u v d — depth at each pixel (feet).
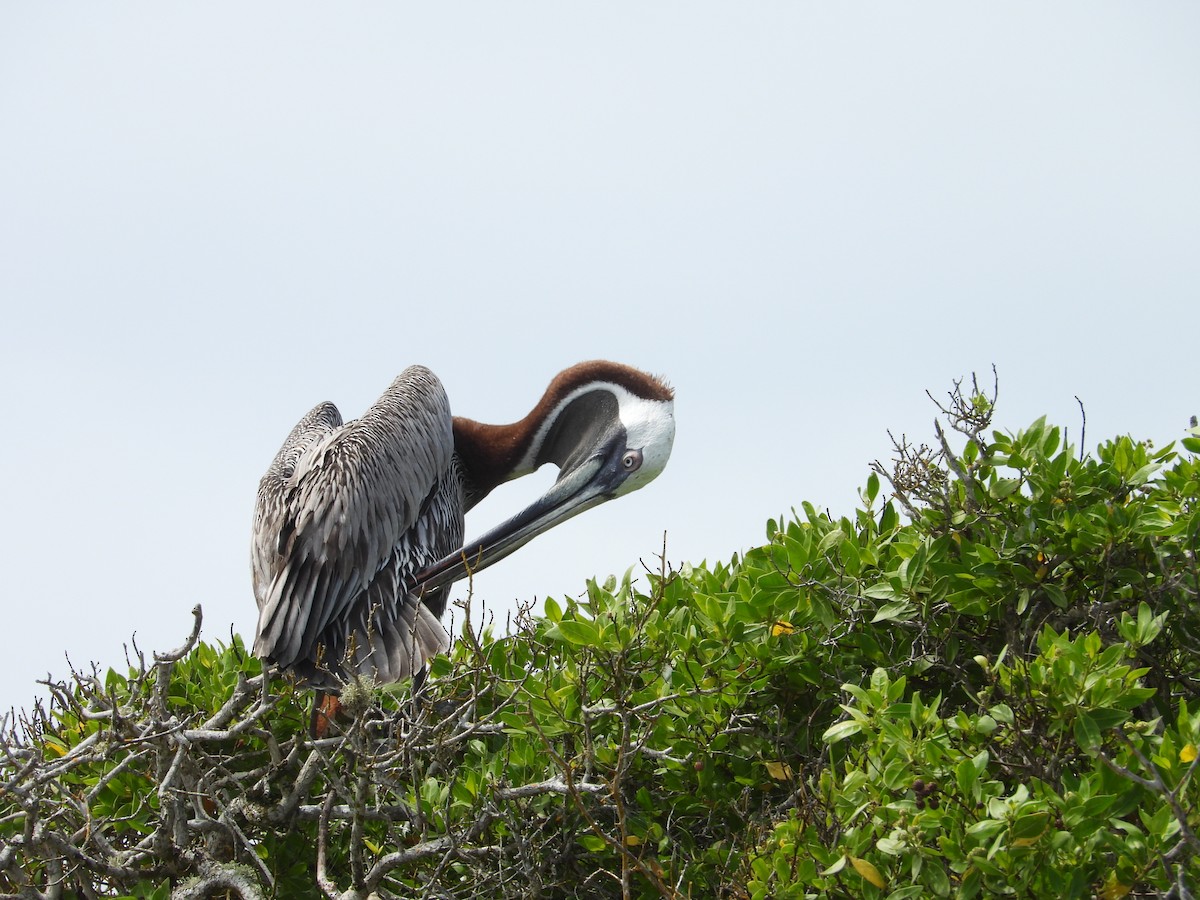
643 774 37.96
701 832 37.35
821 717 37.58
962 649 36.86
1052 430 36.58
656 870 34.60
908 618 35.68
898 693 31.63
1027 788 28.48
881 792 29.09
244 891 36.04
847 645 37.88
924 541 36.04
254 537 56.90
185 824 36.99
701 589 42.16
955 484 36.65
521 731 36.96
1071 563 35.81
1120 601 35.58
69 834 38.96
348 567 52.34
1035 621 35.78
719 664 37.86
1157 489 36.99
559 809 36.60
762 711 37.76
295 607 50.83
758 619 37.40
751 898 30.40
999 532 35.91
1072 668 29.14
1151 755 27.89
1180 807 24.71
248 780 41.98
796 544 37.60
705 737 36.96
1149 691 28.76
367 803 36.68
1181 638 34.86
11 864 35.22
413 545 57.57
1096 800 26.84
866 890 28.30
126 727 36.63
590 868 37.14
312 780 39.37
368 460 54.39
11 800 38.52
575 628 37.32
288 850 41.11
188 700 44.83
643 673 38.04
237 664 46.21
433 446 58.59
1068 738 29.94
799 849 29.63
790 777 34.04
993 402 36.42
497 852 34.96
